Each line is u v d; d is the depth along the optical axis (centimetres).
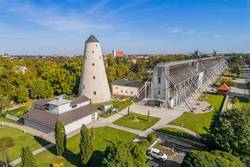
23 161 2294
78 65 8325
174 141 3712
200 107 5922
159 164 3008
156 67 6062
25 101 6406
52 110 4284
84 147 2745
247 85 9488
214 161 2273
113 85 7625
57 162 3016
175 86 5922
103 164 2258
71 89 7238
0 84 6059
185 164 2362
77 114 4419
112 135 3972
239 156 2698
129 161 2216
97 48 6025
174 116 5122
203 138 3616
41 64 9281
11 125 4516
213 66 12025
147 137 3659
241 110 3073
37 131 4203
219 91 7706
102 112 5184
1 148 3378
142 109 5719
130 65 13538
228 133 2778
